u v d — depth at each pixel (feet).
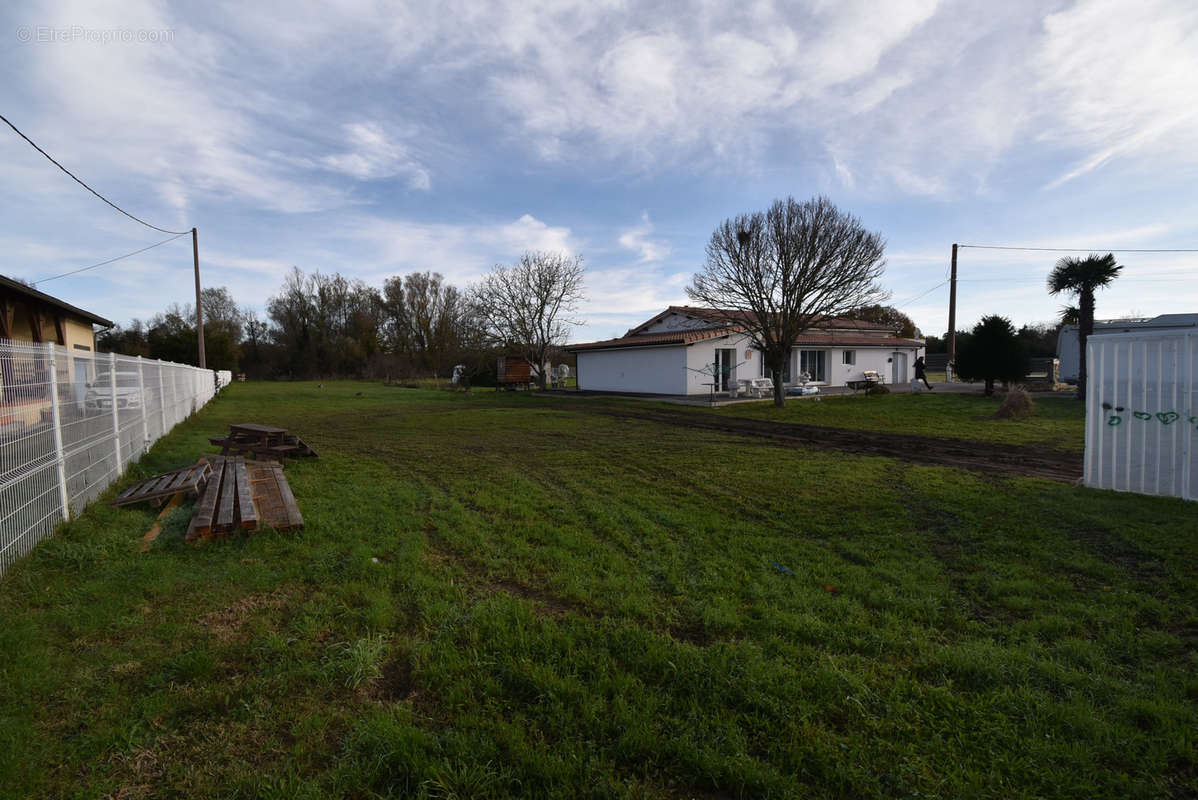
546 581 14.11
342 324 196.85
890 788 7.27
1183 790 7.17
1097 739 8.03
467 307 126.62
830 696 9.11
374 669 9.90
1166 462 21.13
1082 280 62.08
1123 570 14.38
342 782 7.28
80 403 19.36
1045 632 11.39
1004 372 68.80
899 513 20.08
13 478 14.21
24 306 45.06
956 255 86.69
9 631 10.89
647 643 10.66
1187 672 9.69
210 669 9.89
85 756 7.79
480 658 10.24
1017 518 19.04
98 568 14.47
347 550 16.28
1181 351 20.65
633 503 22.16
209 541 16.66
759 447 37.55
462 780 7.29
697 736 8.21
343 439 43.47
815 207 61.82
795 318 62.85
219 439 32.63
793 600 12.71
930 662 10.14
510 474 28.50
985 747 7.95
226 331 172.76
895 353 110.32
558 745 8.00
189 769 7.58
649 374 89.97
